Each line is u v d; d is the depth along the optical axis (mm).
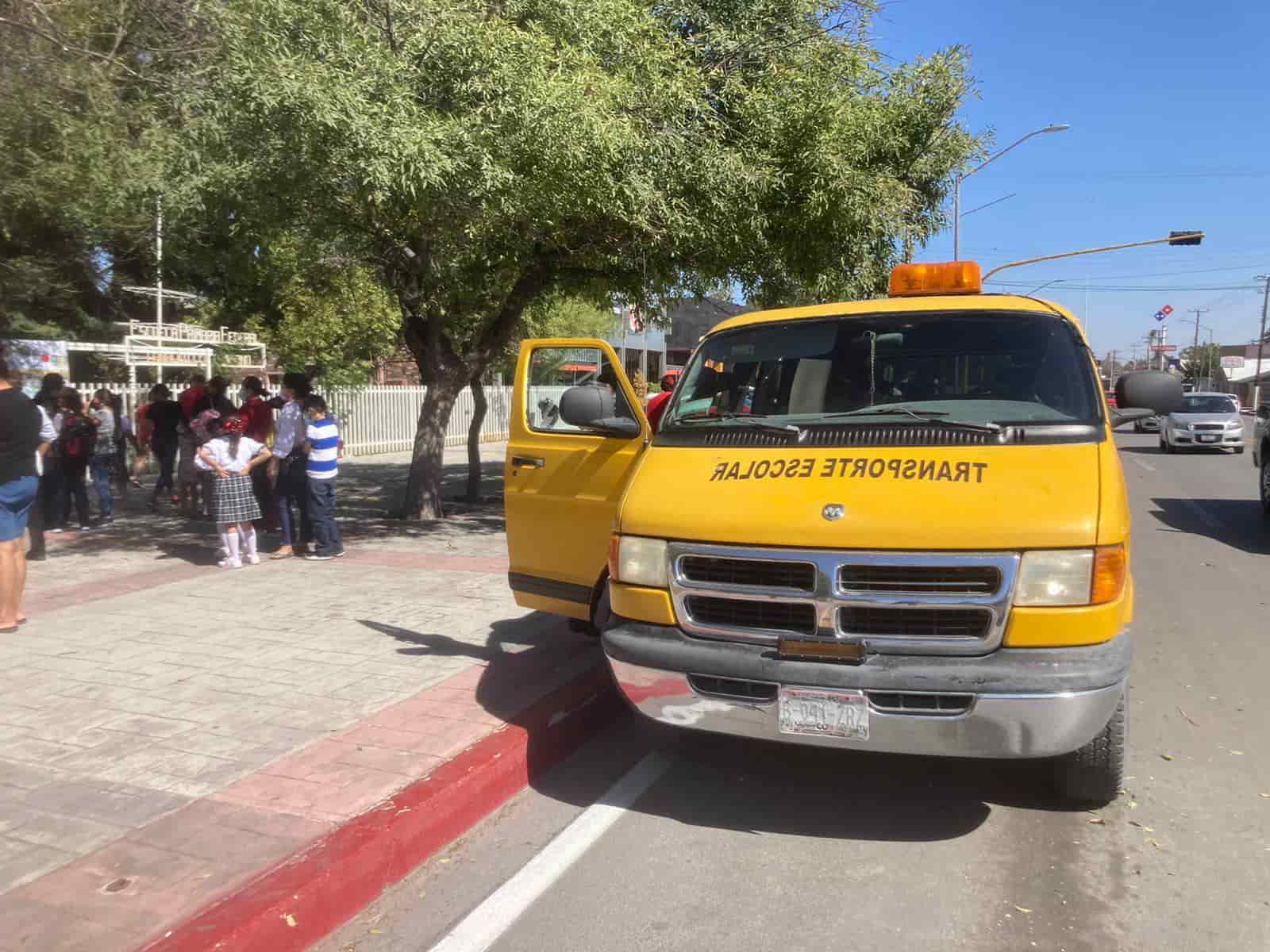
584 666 6000
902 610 3770
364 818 3873
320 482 9617
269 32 7996
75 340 19984
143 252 11453
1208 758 4973
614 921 3488
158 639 6609
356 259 11578
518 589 5746
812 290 12625
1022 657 3656
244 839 3719
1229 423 25938
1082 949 3287
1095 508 3742
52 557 9781
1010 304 5055
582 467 5359
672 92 9883
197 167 8836
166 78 9547
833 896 3646
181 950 2979
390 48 8844
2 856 3594
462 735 4805
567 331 30766
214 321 24328
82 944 3018
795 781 4738
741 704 3951
